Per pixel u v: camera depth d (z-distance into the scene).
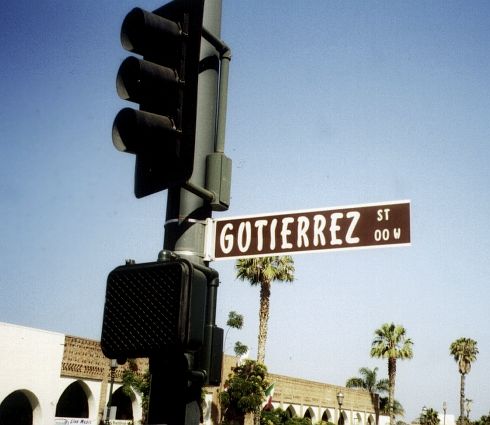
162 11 3.07
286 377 48.47
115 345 2.50
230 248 3.51
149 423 2.86
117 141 2.81
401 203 3.42
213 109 3.69
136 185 2.99
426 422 70.31
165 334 2.41
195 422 2.87
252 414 35.66
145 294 2.49
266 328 36.56
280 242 3.52
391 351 52.41
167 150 2.82
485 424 77.44
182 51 2.91
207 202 3.51
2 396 24.64
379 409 67.81
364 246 3.40
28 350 26.17
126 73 2.88
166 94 2.88
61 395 30.47
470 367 63.88
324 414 55.56
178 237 3.47
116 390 31.73
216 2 3.84
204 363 2.91
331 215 3.51
